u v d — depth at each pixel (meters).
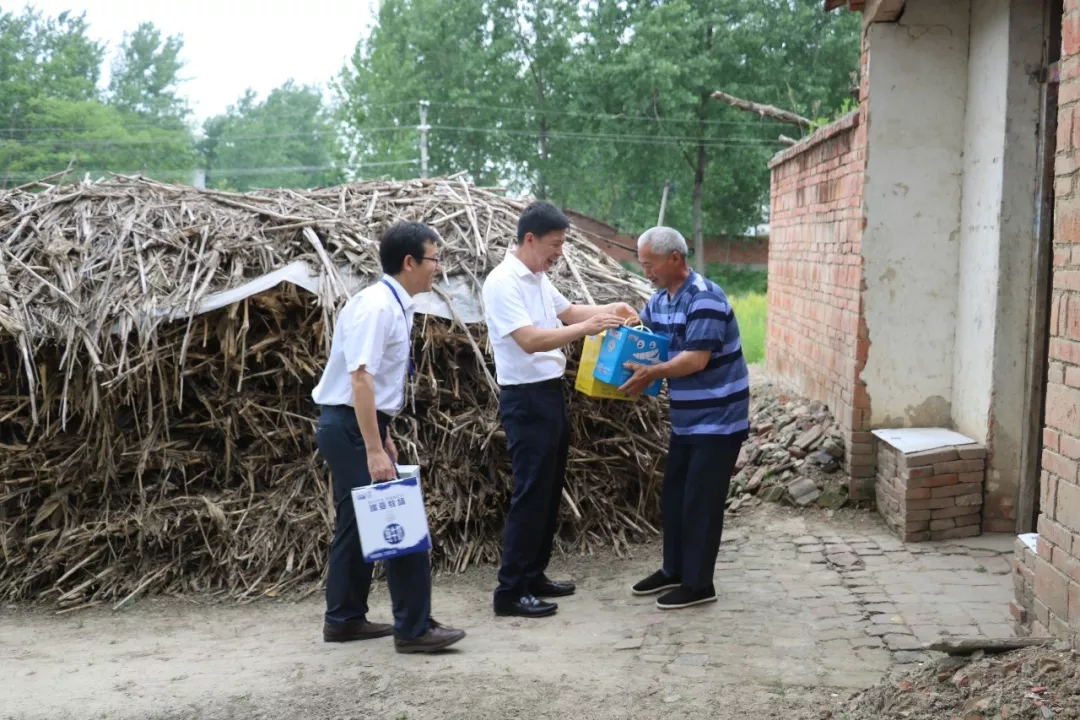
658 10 37.66
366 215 6.37
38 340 5.53
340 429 4.38
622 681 3.99
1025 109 5.65
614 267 6.82
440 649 4.41
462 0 41.44
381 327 4.17
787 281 9.43
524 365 4.83
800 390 8.70
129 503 5.77
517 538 4.95
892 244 6.43
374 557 4.17
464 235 6.32
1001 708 3.13
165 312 5.54
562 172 40.56
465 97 40.19
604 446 6.17
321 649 4.57
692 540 4.92
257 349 5.72
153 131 52.03
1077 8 3.64
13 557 5.71
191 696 3.98
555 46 40.59
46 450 5.70
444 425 5.96
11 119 46.56
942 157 6.36
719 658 4.24
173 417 5.84
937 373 6.51
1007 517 5.98
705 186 40.72
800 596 5.07
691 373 4.83
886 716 3.37
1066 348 3.71
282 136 60.59
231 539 5.71
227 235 6.01
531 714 3.68
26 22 54.19
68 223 6.18
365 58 44.47
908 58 6.29
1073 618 3.62
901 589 5.12
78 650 4.79
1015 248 5.75
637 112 38.09
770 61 38.72
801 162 8.70
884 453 6.36
